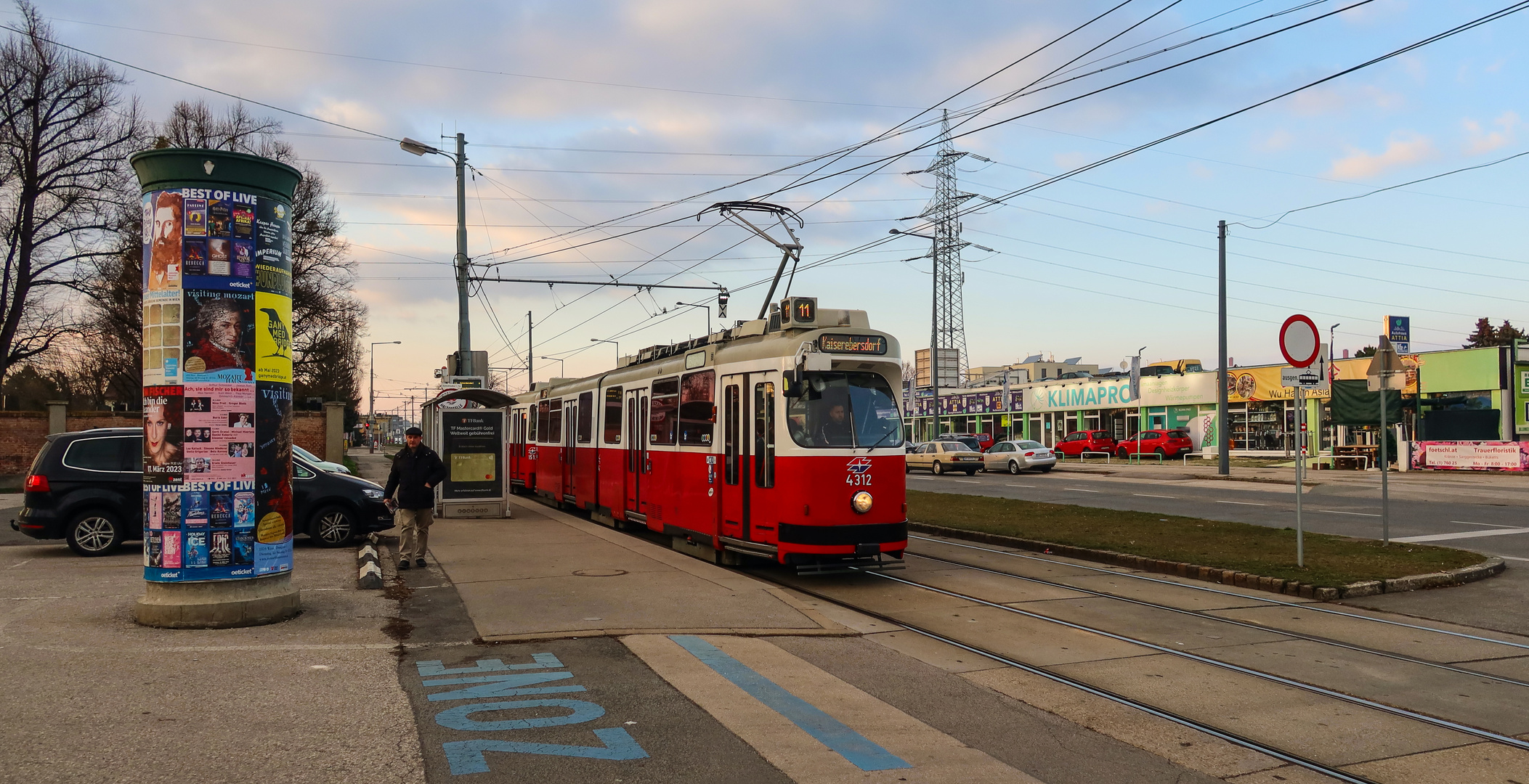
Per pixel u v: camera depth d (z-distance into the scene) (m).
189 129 37.91
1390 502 22.75
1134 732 6.05
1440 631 9.16
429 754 5.34
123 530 13.62
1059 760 5.51
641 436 15.96
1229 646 8.48
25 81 31.00
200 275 8.35
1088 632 9.05
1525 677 7.47
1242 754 5.67
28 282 31.95
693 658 7.63
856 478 11.62
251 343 8.57
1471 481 29.38
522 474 26.91
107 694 6.33
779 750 5.54
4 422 31.12
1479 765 5.51
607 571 11.88
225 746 5.36
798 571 11.52
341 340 46.31
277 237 8.78
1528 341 37.97
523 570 12.00
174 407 8.34
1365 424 38.28
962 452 38.09
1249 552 13.48
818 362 11.41
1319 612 10.07
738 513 12.54
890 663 7.75
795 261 20.31
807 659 7.80
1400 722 6.30
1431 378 40.59
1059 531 16.34
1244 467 40.03
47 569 12.12
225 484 8.46
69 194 31.86
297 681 6.77
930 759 5.47
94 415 32.00
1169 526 16.61
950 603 10.59
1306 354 12.43
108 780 4.78
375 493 14.88
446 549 14.09
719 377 13.15
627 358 18.44
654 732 5.82
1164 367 57.00
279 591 8.84
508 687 6.75
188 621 8.36
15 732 5.52
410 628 8.65
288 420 8.96
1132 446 49.50
